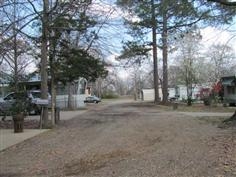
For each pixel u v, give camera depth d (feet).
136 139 55.26
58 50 83.97
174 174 32.55
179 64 213.66
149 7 92.63
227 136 50.78
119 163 38.65
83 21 50.49
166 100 177.17
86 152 46.85
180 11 67.41
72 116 111.45
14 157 46.75
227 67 216.13
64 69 85.15
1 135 68.59
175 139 52.24
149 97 323.16
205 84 216.95
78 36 89.15
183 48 200.23
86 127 77.30
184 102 206.18
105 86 398.62
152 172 33.76
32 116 110.11
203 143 46.50
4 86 120.26
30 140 61.41
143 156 41.24
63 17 42.55
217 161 35.86
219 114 99.50
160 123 77.30
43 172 37.40
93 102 250.37
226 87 156.35
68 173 36.19
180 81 249.96
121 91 462.19
